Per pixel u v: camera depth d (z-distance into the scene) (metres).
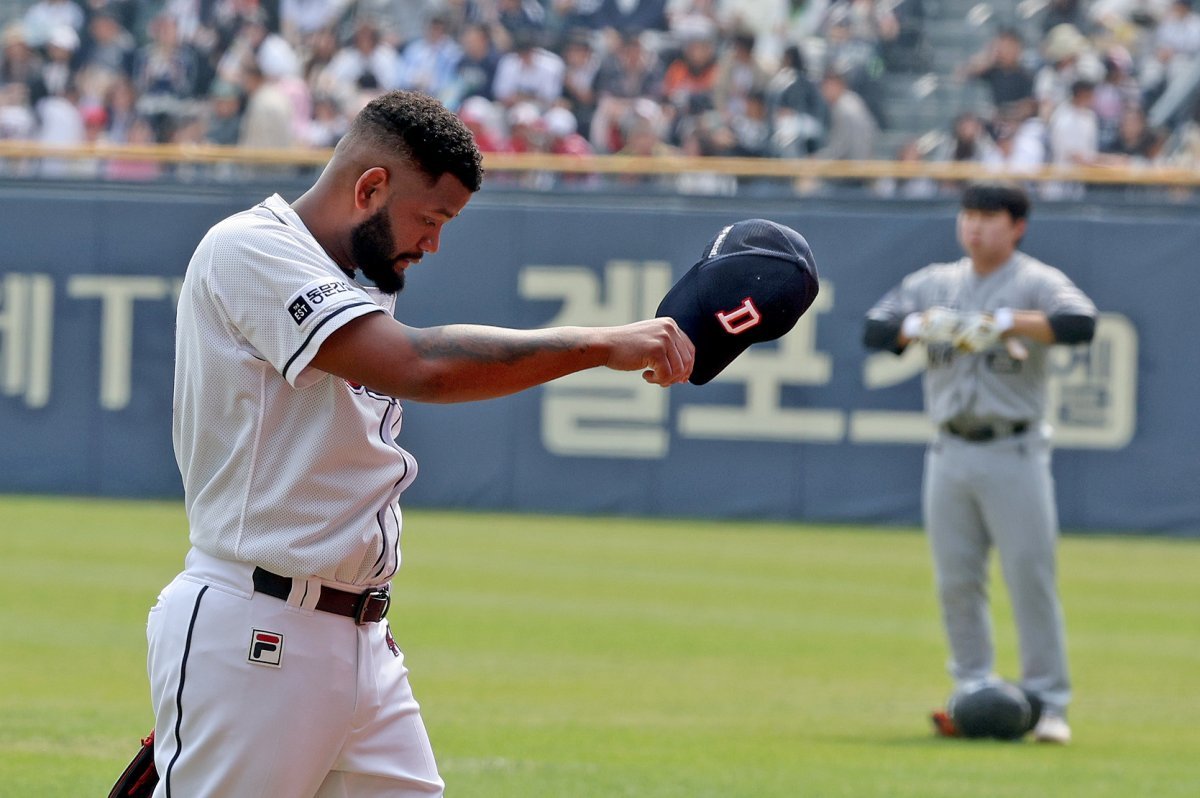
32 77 75.38
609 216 60.19
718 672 34.38
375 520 12.91
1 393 62.34
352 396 12.61
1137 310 57.56
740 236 12.95
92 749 25.61
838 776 24.67
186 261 61.31
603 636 38.38
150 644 13.12
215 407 12.60
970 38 80.50
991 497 27.84
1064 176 58.19
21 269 61.97
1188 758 26.56
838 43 76.94
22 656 34.12
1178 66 74.38
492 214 60.72
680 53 75.75
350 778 13.48
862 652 37.03
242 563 12.72
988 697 27.77
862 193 59.16
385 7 82.00
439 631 38.56
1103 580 48.75
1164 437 57.59
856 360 59.31
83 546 50.09
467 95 72.88
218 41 75.31
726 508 60.38
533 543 53.69
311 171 63.56
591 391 60.94
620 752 26.28
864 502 59.56
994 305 28.16
